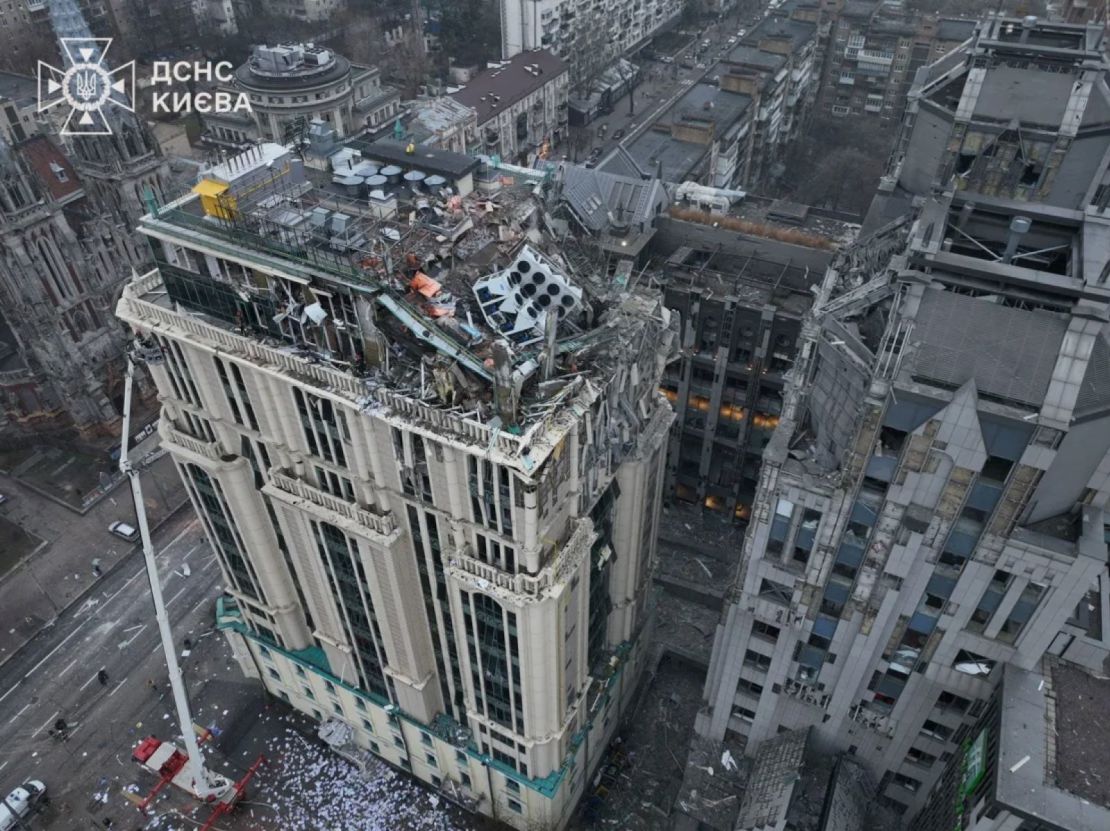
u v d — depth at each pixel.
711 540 99.19
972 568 44.00
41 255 104.38
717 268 92.12
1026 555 41.78
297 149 65.00
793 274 90.06
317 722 84.12
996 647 46.75
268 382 53.84
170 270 55.56
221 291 54.06
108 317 114.44
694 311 86.56
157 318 57.50
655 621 89.38
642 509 63.28
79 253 108.31
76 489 109.38
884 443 42.19
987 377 38.47
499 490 47.34
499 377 44.75
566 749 67.38
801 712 60.75
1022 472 39.19
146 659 90.00
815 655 55.31
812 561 49.03
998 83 53.91
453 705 69.69
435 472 49.88
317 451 56.22
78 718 84.75
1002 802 40.72
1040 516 43.38
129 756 81.31
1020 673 46.25
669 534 99.94
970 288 40.53
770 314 82.75
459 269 53.81
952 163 56.94
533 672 56.59
